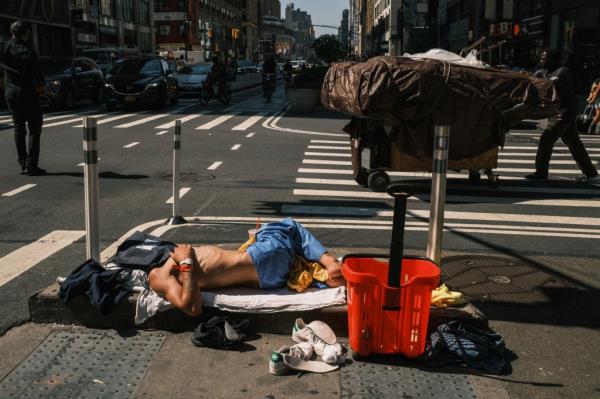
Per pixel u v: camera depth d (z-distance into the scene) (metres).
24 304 4.36
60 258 5.45
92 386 3.25
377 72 7.96
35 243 5.88
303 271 4.21
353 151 9.32
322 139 14.61
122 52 34.28
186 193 8.34
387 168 8.69
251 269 4.06
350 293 3.53
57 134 14.20
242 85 39.75
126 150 12.11
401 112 7.98
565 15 25.91
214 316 3.90
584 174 10.18
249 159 11.39
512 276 5.14
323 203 7.91
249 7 150.00
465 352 3.56
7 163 10.32
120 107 22.61
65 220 6.75
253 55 151.25
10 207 7.33
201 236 6.22
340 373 3.45
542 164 9.98
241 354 3.65
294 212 7.39
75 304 3.96
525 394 3.28
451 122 8.13
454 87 8.07
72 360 3.53
